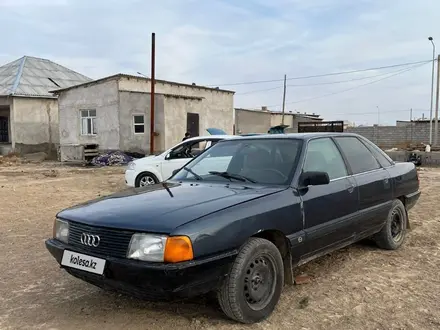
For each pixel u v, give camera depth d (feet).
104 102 75.36
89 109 77.77
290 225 12.23
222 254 10.44
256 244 11.26
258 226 11.30
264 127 150.41
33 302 12.92
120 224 10.54
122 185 41.27
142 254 10.03
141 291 10.11
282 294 13.25
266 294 11.68
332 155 15.16
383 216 16.83
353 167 15.76
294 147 14.12
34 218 25.34
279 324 11.28
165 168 33.78
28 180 46.29
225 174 14.21
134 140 73.67
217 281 10.50
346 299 12.87
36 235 21.21
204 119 82.48
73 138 79.56
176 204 11.44
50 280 14.78
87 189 38.65
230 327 11.08
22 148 86.43
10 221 24.49
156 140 73.10
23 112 86.43
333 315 11.80
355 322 11.38
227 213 10.85
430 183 40.63
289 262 12.47
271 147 14.57
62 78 100.07
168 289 9.77
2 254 17.90
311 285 13.99
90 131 78.33
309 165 13.79
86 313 12.10
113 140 74.74
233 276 10.75
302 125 95.25
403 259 16.69
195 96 85.10
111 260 10.27
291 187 12.81
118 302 12.82
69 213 12.12
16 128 85.56
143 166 34.27
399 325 11.19
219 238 10.43
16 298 13.24
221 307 11.06
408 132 117.91
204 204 11.30
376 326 11.15
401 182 18.19
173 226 10.08
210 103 95.35
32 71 95.96
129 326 11.28
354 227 14.87
